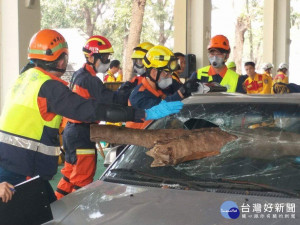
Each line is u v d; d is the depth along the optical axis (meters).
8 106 3.57
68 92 3.41
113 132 3.44
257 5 29.86
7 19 9.44
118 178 3.51
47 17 18.05
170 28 21.06
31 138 3.52
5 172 3.53
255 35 30.38
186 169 3.43
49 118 3.55
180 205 2.99
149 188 3.29
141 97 4.70
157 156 3.41
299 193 3.04
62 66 3.71
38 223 3.12
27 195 3.10
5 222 3.06
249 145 3.51
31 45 3.66
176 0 13.63
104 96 5.15
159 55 4.62
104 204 3.15
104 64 5.41
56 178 7.96
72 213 3.12
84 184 5.25
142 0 16.62
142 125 5.07
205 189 3.18
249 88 10.20
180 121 3.94
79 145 5.18
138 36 16.62
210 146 3.44
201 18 13.40
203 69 6.20
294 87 6.16
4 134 3.53
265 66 12.74
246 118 3.75
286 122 3.62
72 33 17.09
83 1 18.70
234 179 3.29
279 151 3.44
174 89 5.56
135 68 6.35
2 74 9.54
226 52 5.96
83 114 3.35
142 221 2.86
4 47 9.49
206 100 3.99
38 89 3.45
